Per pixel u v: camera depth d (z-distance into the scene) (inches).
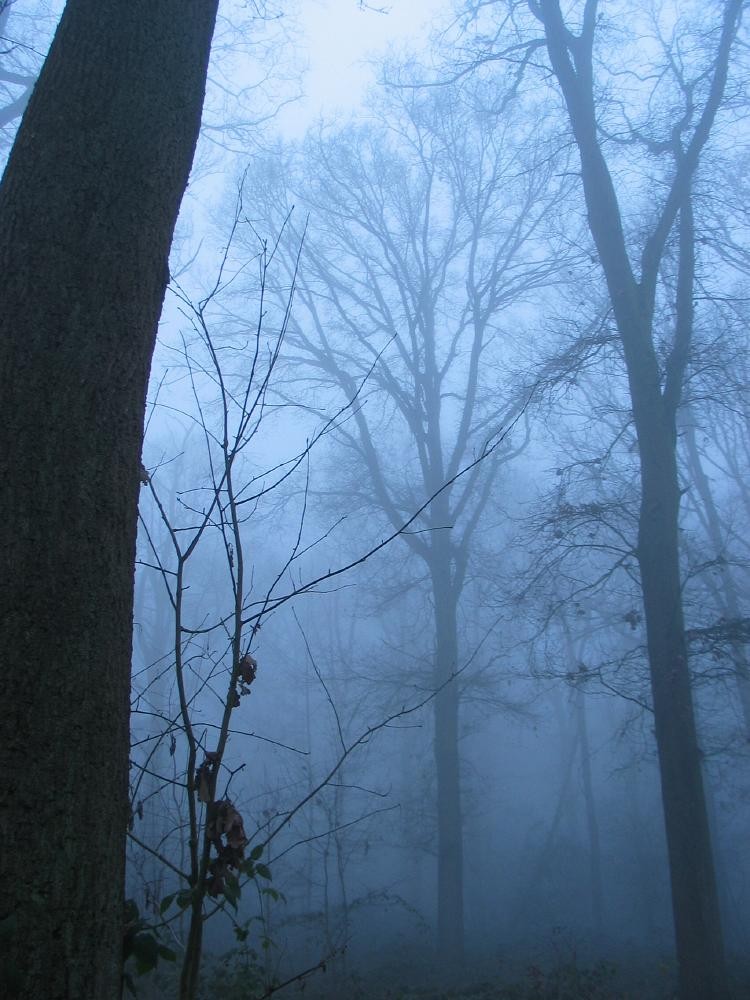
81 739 87.0
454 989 471.8
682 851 346.3
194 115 129.3
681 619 381.4
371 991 460.4
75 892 82.0
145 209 114.8
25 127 114.5
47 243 105.4
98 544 95.0
